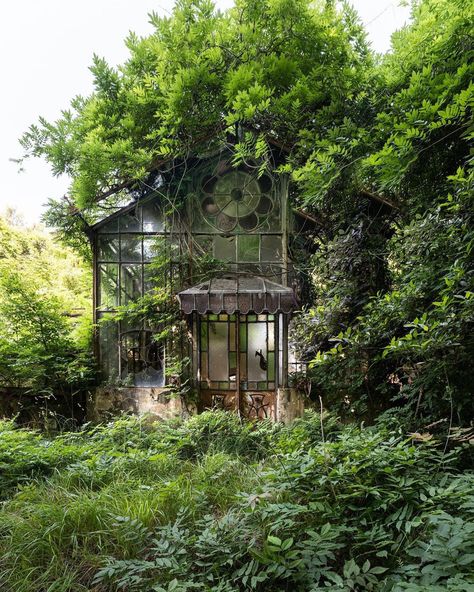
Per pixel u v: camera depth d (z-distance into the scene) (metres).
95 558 3.01
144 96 7.71
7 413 7.37
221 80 7.04
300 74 7.02
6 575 2.91
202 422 6.14
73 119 7.96
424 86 4.00
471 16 4.00
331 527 2.69
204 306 6.84
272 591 2.54
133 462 4.69
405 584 1.90
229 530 3.02
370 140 4.56
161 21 7.39
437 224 4.18
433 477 3.12
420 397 4.48
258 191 7.73
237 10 7.81
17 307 7.39
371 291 6.88
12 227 12.52
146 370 7.65
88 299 9.81
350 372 6.35
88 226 7.67
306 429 5.55
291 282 7.66
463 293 3.60
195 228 7.73
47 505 3.62
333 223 7.32
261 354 7.48
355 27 7.64
